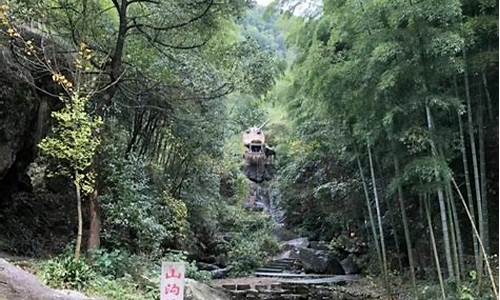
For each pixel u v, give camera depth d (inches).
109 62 254.8
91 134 208.8
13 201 263.6
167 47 271.4
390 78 193.6
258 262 462.6
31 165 291.3
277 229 583.5
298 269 473.7
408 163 225.8
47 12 239.1
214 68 271.9
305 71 265.7
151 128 338.6
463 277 230.2
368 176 344.5
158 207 294.5
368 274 389.7
